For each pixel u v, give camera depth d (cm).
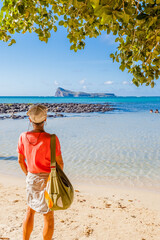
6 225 411
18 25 396
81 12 308
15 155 1034
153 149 1182
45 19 387
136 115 3591
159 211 495
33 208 285
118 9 201
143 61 332
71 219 447
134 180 720
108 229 409
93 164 900
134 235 389
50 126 2148
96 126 2177
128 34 320
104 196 584
